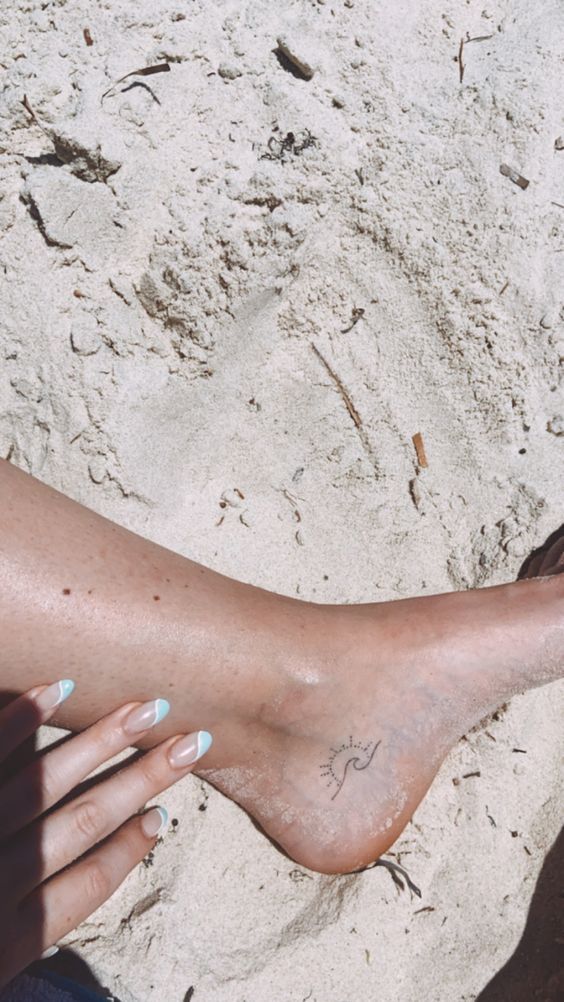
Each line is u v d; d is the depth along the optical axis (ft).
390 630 1.54
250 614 1.46
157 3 1.54
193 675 1.41
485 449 1.63
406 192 1.57
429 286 1.59
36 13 1.53
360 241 1.58
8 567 1.32
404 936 1.60
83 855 1.49
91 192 1.52
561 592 1.56
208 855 1.59
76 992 1.51
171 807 1.60
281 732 1.50
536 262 1.58
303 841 1.56
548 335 1.59
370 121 1.56
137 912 1.58
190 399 1.59
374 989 1.58
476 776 1.63
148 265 1.55
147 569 1.41
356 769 1.54
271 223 1.53
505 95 1.56
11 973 1.42
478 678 1.55
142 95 1.53
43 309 1.55
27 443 1.59
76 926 1.47
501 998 1.63
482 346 1.60
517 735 1.63
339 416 1.63
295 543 1.64
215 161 1.54
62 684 1.37
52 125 1.50
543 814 1.65
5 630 1.32
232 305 1.55
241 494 1.63
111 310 1.56
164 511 1.60
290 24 1.56
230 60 1.55
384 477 1.65
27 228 1.54
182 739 1.46
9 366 1.56
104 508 1.59
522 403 1.61
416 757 1.55
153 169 1.53
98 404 1.56
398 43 1.57
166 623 1.39
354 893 1.59
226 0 1.56
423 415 1.64
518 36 1.59
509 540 1.64
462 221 1.57
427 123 1.56
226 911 1.58
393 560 1.66
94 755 1.41
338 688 1.50
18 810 1.40
